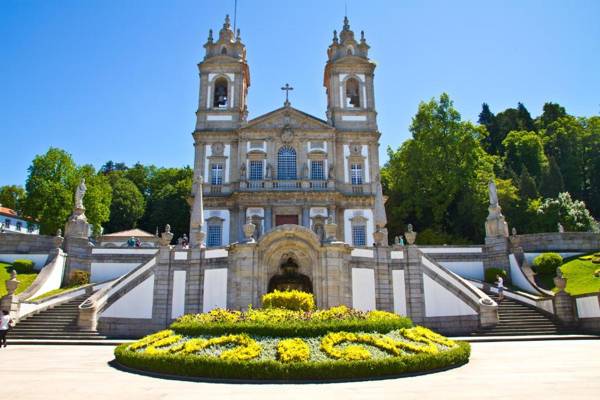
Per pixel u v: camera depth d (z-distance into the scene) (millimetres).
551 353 15844
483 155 51469
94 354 16359
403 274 24797
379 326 13727
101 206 53281
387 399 8523
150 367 11953
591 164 64750
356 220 42500
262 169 43875
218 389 9703
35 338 21250
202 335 13367
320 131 44438
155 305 23984
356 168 44750
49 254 29438
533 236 33656
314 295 22422
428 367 11828
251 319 13867
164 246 24859
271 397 8812
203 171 43906
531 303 26156
